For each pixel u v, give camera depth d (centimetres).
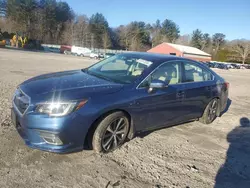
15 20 8350
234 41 10519
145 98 425
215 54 10219
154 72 457
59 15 9781
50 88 377
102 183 327
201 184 350
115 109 389
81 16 10750
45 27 9106
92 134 383
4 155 365
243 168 405
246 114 774
